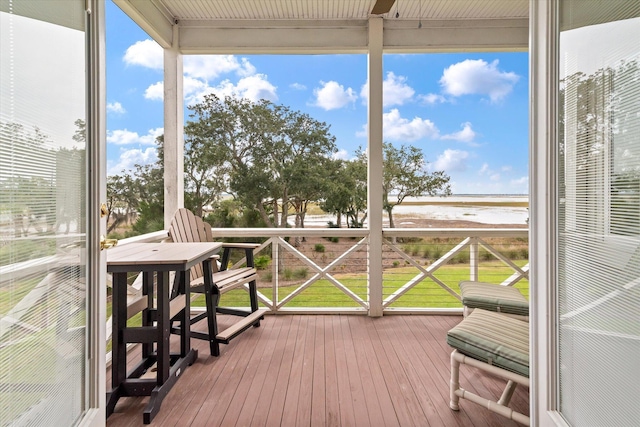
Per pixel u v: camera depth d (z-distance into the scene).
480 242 3.81
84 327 1.49
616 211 1.13
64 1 1.33
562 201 1.44
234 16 3.66
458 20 3.72
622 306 1.10
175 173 3.73
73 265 1.40
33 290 1.17
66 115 1.34
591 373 1.27
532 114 1.59
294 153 5.03
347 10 3.54
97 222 1.53
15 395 1.09
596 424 1.24
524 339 1.97
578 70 1.33
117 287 2.13
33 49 1.16
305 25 3.73
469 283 3.06
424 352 2.84
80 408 1.47
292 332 3.27
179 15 3.63
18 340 1.10
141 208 4.23
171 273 3.72
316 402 2.14
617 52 1.12
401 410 2.06
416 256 5.02
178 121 3.76
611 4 1.15
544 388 1.53
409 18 3.69
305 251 4.85
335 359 2.71
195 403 2.12
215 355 2.75
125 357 2.17
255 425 1.92
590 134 1.26
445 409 2.07
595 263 1.24
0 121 1.02
